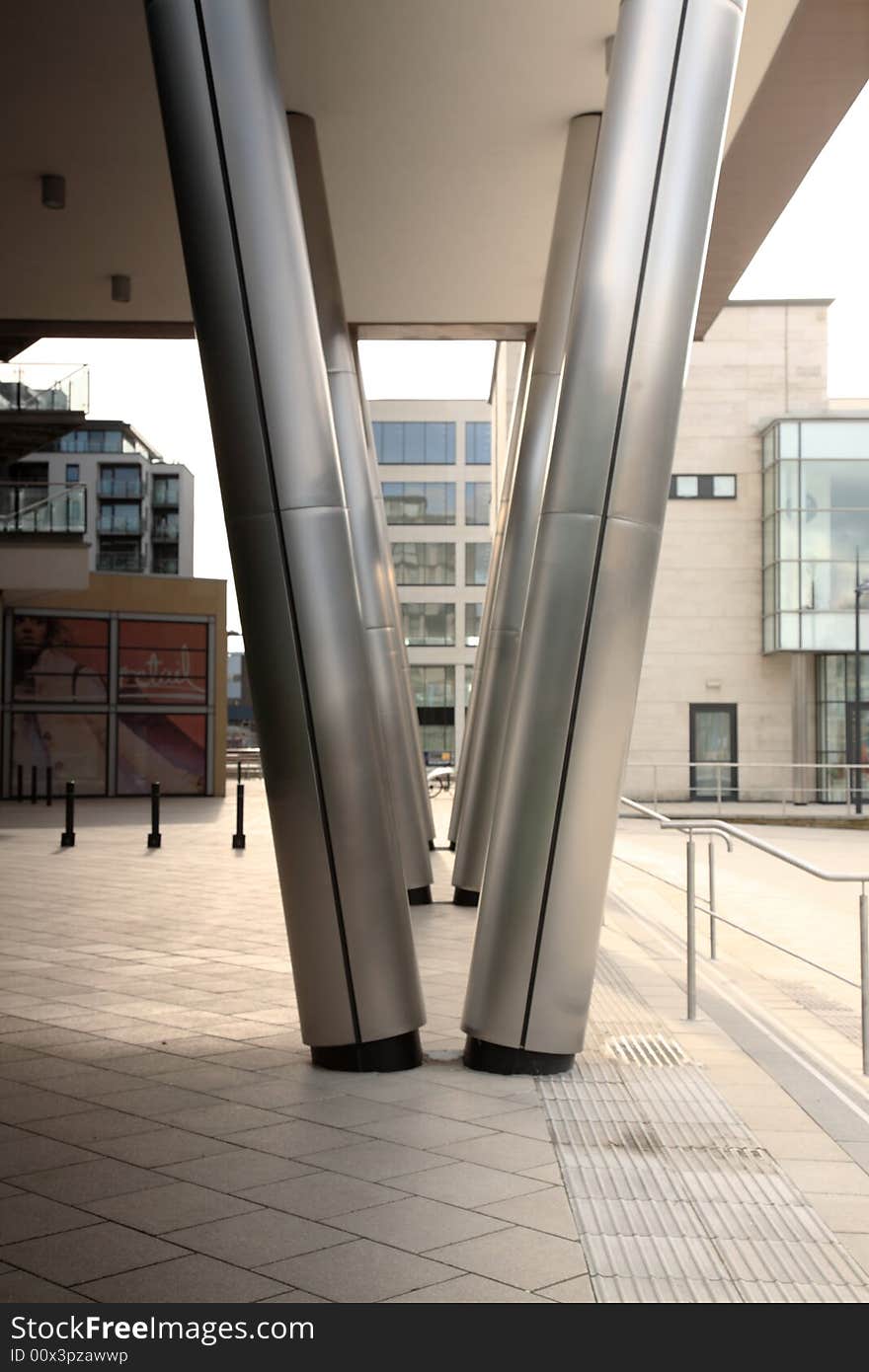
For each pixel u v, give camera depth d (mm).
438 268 14070
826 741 36094
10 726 31078
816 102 9852
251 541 5961
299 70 9719
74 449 107000
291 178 5863
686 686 36844
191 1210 4219
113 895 13430
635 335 5754
